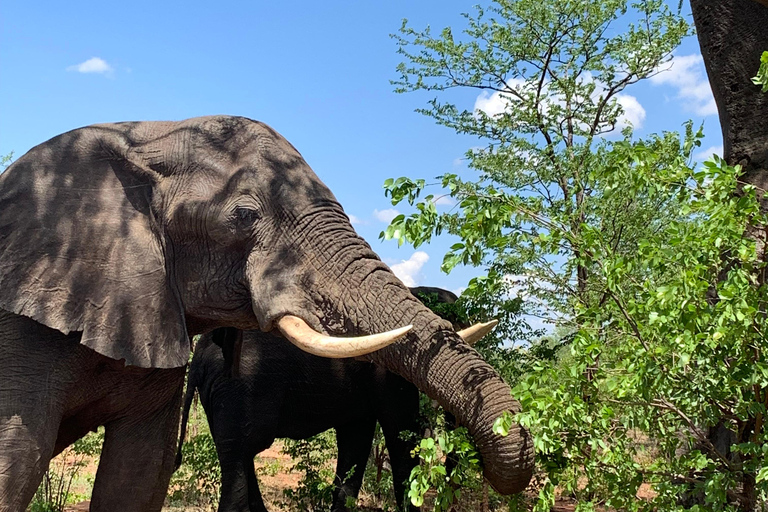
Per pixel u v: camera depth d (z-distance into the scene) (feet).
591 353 14.99
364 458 30.94
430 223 15.39
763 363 13.17
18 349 16.83
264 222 17.12
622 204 25.46
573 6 34.30
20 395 16.58
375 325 16.38
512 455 15.05
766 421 13.97
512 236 15.62
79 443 35.14
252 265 16.99
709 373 14.20
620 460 15.51
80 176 17.56
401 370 16.39
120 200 17.49
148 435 19.76
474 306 26.58
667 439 16.02
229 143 17.88
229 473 26.18
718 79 19.77
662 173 14.40
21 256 16.63
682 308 13.16
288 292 16.60
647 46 34.35
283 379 27.45
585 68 35.01
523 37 35.22
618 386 14.33
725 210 13.25
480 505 26.94
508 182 31.55
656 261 14.17
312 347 15.69
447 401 15.89
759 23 19.11
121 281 16.96
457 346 16.21
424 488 14.80
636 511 15.44
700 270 13.42
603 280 19.75
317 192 17.52
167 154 17.85
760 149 18.81
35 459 16.44
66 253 16.81
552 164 30.96
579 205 25.81
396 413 29.04
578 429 15.07
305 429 29.27
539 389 14.93
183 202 17.46
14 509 16.08
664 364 13.79
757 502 14.53
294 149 18.29
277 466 46.73
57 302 16.51
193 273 17.57
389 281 16.79
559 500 35.58
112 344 16.60
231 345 21.13
